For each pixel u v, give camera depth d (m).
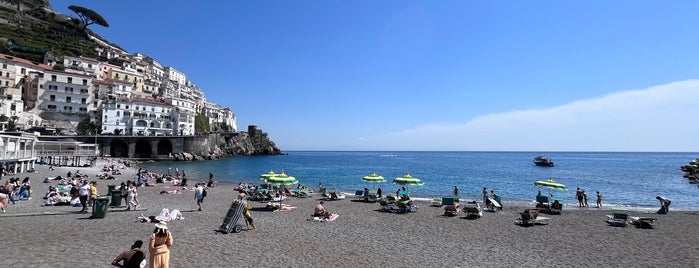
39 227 18.59
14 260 13.07
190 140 121.69
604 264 15.70
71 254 14.09
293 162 139.50
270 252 15.64
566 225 24.45
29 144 68.62
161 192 37.38
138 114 122.19
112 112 116.69
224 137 155.38
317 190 47.50
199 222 21.72
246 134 169.38
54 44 146.88
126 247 15.37
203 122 162.75
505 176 84.19
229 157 149.50
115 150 109.56
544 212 30.34
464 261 15.52
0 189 24.31
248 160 136.88
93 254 14.17
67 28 167.75
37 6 170.38
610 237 20.98
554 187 31.44
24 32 144.88
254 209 28.41
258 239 17.91
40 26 156.50
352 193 47.31
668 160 199.88
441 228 22.66
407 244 18.23
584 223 25.31
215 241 17.16
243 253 15.29
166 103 132.38
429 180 73.19
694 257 16.97
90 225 19.55
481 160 192.75
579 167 127.56
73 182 36.16
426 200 38.97
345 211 28.83
